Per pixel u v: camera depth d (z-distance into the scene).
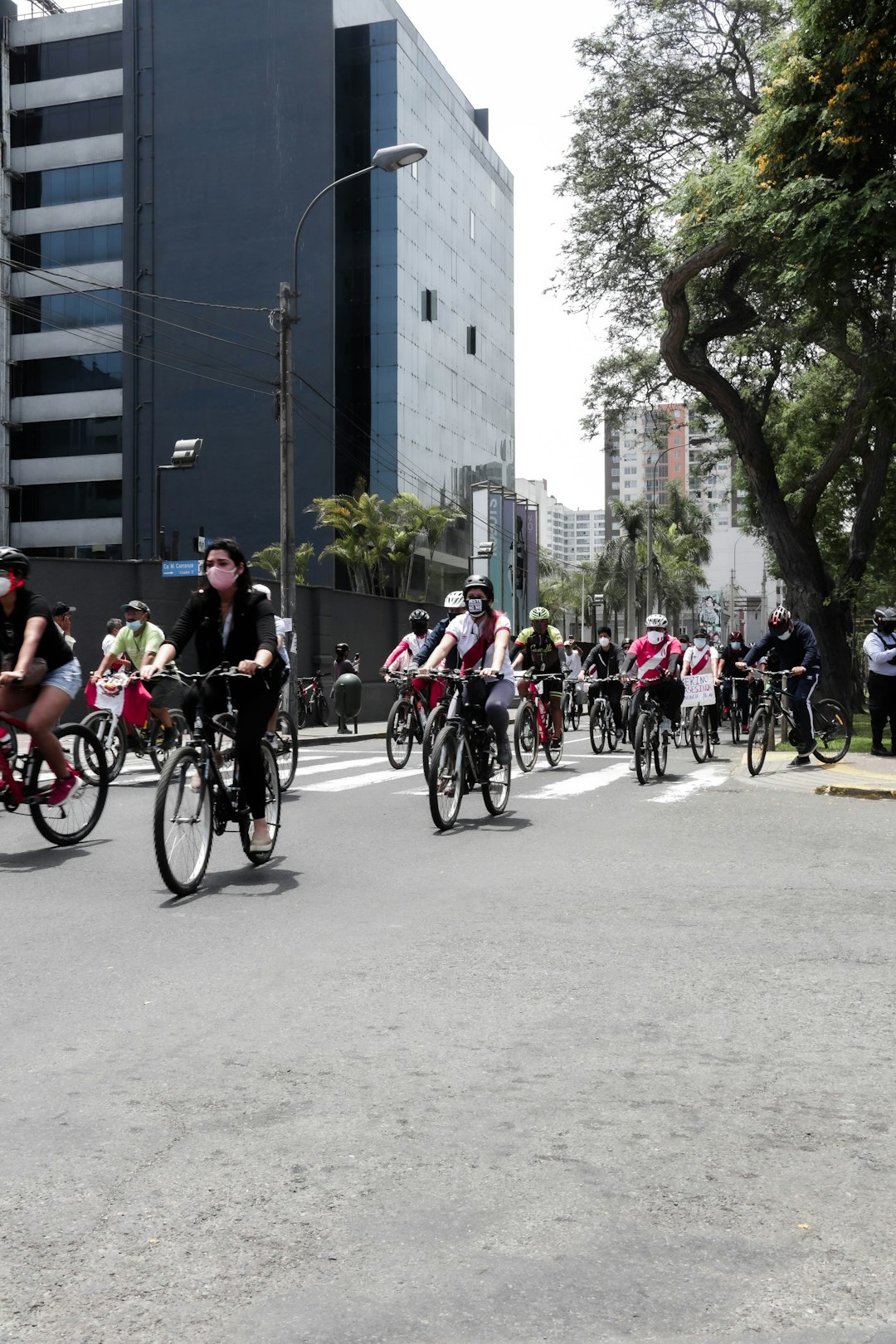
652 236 25.94
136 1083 3.86
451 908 6.65
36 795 8.47
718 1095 3.75
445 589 61.03
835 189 17.75
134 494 57.59
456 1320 2.44
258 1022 4.53
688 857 8.44
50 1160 3.26
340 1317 2.46
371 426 57.06
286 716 12.36
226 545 7.34
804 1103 3.68
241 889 7.23
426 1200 2.99
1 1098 3.74
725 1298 2.52
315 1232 2.82
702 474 35.25
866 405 22.36
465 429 67.19
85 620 23.25
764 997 4.88
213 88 57.41
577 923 6.27
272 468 55.94
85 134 61.16
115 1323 2.44
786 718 15.45
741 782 13.87
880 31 16.70
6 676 7.90
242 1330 2.41
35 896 7.01
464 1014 4.64
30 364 61.31
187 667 24.12
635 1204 2.97
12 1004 4.79
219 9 57.47
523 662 15.66
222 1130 3.46
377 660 33.81
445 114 65.12
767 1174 3.16
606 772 15.34
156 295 57.62
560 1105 3.66
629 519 76.38
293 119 56.50
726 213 19.50
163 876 6.77
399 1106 3.65
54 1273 2.64
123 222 59.44
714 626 64.69
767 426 34.38
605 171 26.42
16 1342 2.37
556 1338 2.37
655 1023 4.52
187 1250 2.74
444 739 9.57
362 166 57.53
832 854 8.62
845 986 5.05
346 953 5.61
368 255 57.38
